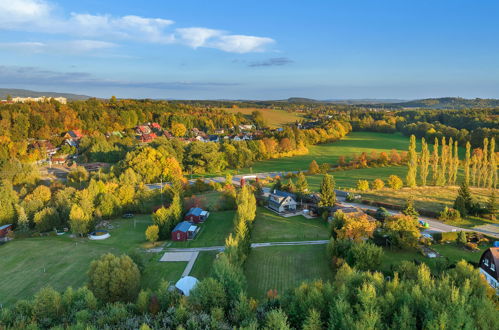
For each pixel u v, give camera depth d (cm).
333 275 5181
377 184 10062
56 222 7694
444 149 10662
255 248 6350
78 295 4006
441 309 3005
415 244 5762
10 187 8325
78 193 8325
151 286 4997
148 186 11562
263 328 3133
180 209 7675
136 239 7075
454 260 5394
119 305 3856
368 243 5147
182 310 3466
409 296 3250
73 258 6112
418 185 10594
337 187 10625
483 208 7656
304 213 8400
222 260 4334
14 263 5922
